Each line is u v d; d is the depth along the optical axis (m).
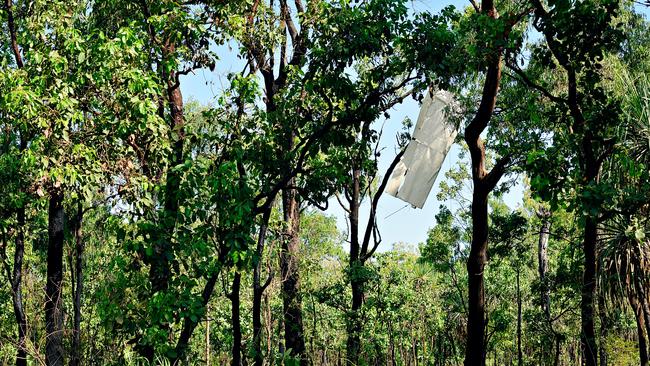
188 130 11.84
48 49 11.88
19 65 13.06
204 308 10.76
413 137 15.96
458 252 21.02
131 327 10.27
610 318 13.18
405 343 27.22
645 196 10.48
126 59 11.59
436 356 27.28
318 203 12.19
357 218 19.92
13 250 17.09
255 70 12.74
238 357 11.45
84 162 11.64
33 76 11.77
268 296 17.89
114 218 11.30
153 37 12.34
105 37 11.62
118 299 10.30
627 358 13.31
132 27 11.87
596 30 10.34
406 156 16.16
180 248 10.60
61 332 11.84
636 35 14.47
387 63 11.16
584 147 11.07
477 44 10.81
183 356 10.72
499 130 13.61
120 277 10.36
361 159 12.63
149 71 11.82
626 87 12.38
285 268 16.92
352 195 19.83
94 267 14.36
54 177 11.45
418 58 10.77
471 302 12.91
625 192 10.62
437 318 27.05
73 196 11.93
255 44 12.66
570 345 20.27
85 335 12.04
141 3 12.43
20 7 13.16
